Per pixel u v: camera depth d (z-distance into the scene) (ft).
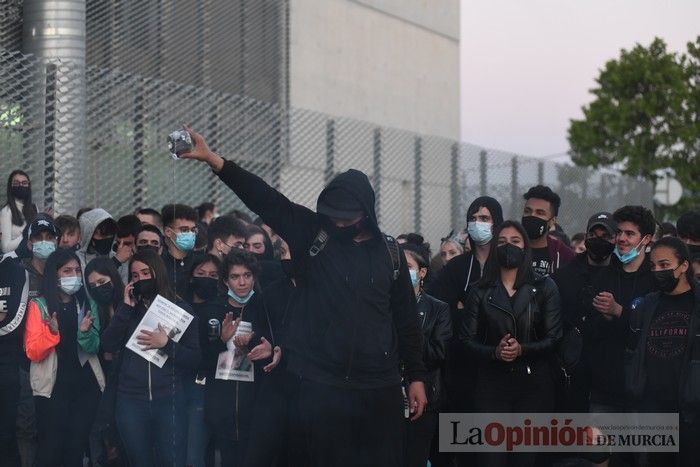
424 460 25.04
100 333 25.16
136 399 24.31
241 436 24.52
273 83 55.06
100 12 41.06
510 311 24.49
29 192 28.68
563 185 53.93
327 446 18.95
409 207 44.47
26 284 24.90
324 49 59.77
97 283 25.31
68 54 34.91
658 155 88.17
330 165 41.16
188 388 25.67
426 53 70.28
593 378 25.76
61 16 34.83
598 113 91.56
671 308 23.30
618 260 26.05
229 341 24.59
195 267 26.14
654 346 23.31
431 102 70.95
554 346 24.71
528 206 28.14
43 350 24.35
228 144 37.19
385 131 43.45
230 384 24.56
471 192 47.47
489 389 24.63
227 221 28.73
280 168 39.11
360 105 63.26
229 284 24.75
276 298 23.41
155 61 44.78
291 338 19.42
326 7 59.98
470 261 27.07
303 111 39.96
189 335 24.56
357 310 18.98
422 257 25.23
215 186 37.73
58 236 26.48
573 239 40.09
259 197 18.95
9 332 24.67
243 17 52.19
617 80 90.17
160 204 35.29
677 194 73.00
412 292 19.71
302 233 19.24
